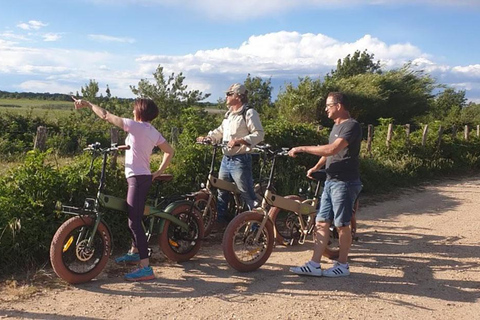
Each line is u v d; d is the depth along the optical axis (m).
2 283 4.54
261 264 5.25
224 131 6.04
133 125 4.71
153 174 4.95
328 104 5.05
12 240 4.86
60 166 6.04
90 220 4.59
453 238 6.88
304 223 5.99
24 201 5.14
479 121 26.97
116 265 5.17
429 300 4.56
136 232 4.77
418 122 29.03
